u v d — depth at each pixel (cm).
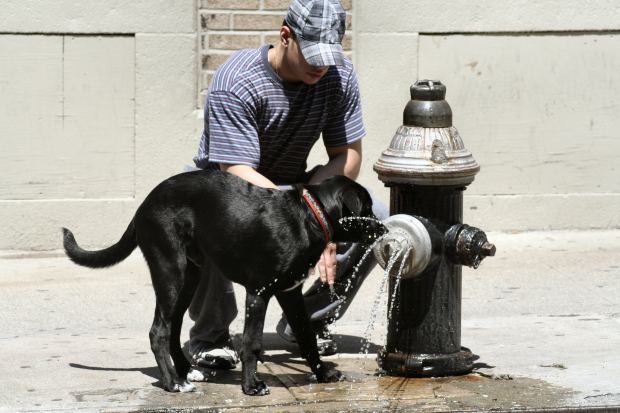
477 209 1072
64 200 1007
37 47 990
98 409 606
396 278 652
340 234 630
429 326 666
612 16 1063
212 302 693
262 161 691
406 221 639
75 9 989
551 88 1070
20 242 1006
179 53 1006
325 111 680
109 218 1014
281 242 618
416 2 1038
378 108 1045
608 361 703
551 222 1081
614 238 1062
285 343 766
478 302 859
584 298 867
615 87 1076
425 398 628
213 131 664
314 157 1027
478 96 1065
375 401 623
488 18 1052
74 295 882
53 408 606
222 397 631
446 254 654
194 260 654
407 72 1045
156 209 638
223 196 630
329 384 659
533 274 939
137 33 998
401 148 649
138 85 1006
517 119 1070
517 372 680
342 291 712
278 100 662
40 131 1001
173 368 662
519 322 804
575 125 1077
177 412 605
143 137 1012
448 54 1055
